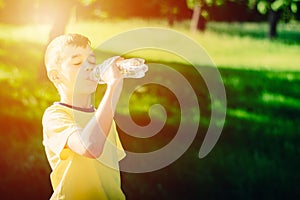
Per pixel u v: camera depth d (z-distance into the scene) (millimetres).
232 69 14562
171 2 14406
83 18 19781
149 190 5965
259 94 11766
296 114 10227
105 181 2379
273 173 6945
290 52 18656
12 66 12039
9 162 6184
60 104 2396
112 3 13250
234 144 7980
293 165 7309
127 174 6098
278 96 11742
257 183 6598
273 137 8539
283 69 15180
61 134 2303
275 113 10211
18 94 8961
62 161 2350
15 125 7289
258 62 16031
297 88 12656
